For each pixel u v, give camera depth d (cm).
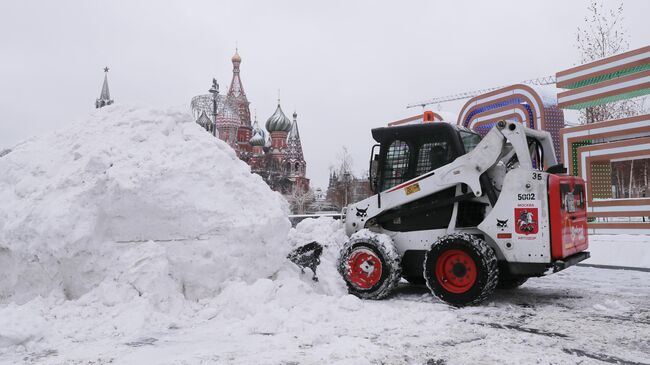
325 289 636
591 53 2114
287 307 538
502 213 627
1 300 548
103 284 529
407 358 392
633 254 1089
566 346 436
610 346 437
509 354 407
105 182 571
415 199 698
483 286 597
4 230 559
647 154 1293
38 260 538
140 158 605
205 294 558
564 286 808
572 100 1495
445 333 475
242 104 7638
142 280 522
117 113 688
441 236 681
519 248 614
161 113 673
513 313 577
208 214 578
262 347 415
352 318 529
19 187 608
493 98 1762
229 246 571
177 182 586
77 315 494
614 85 1390
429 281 637
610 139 1448
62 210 550
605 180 1449
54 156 643
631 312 589
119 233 564
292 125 8188
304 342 432
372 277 662
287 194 6041
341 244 730
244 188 618
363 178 5150
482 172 648
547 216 602
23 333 412
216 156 628
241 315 517
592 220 1430
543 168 736
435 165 705
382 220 729
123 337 447
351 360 378
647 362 391
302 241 727
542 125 1580
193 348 413
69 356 389
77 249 539
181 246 566
